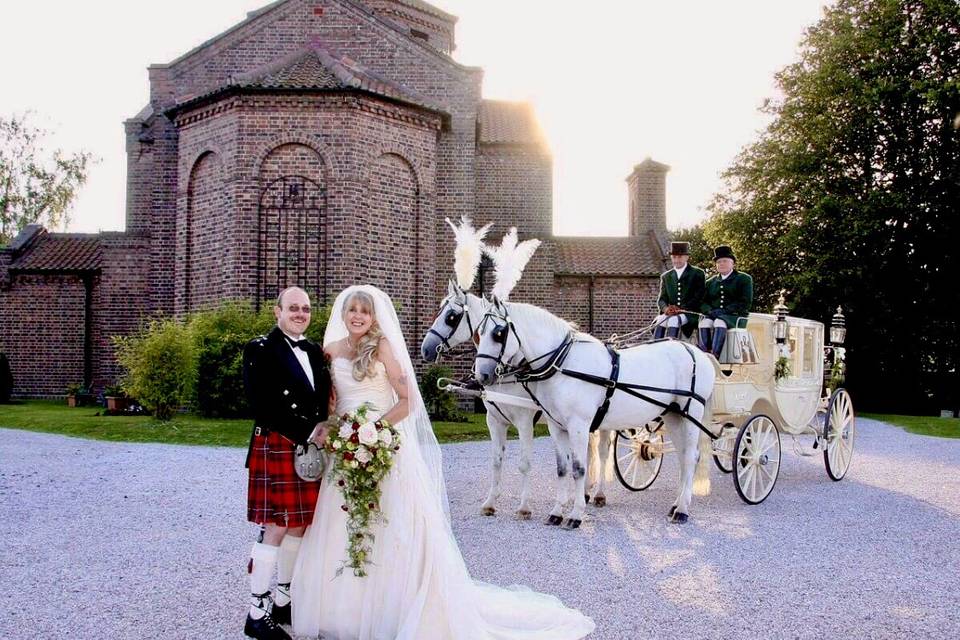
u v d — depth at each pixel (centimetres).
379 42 2102
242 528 749
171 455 1226
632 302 2441
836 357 1155
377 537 437
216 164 1861
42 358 2403
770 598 546
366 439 419
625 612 512
